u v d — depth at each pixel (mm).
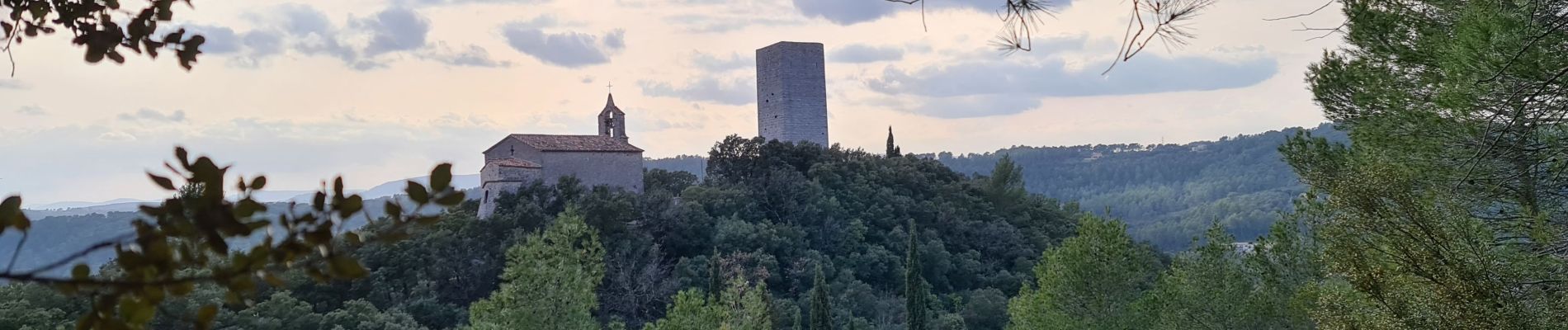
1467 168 11195
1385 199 11414
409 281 55656
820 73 91812
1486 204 11562
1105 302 24109
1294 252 17953
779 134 90875
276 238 2945
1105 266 24062
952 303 65500
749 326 31422
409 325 44656
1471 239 10867
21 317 30641
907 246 73500
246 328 36719
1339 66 13492
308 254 2918
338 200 2943
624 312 59625
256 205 2855
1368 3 12180
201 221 2781
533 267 28188
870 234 75938
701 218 70125
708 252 68625
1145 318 23172
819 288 48656
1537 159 10680
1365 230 11523
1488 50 9375
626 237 65062
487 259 59656
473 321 28375
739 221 69875
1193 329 19984
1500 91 9719
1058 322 24516
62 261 2697
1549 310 10258
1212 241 20266
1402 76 12258
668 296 60656
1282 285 18016
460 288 58125
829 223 74375
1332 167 14133
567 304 28266
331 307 49438
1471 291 10391
